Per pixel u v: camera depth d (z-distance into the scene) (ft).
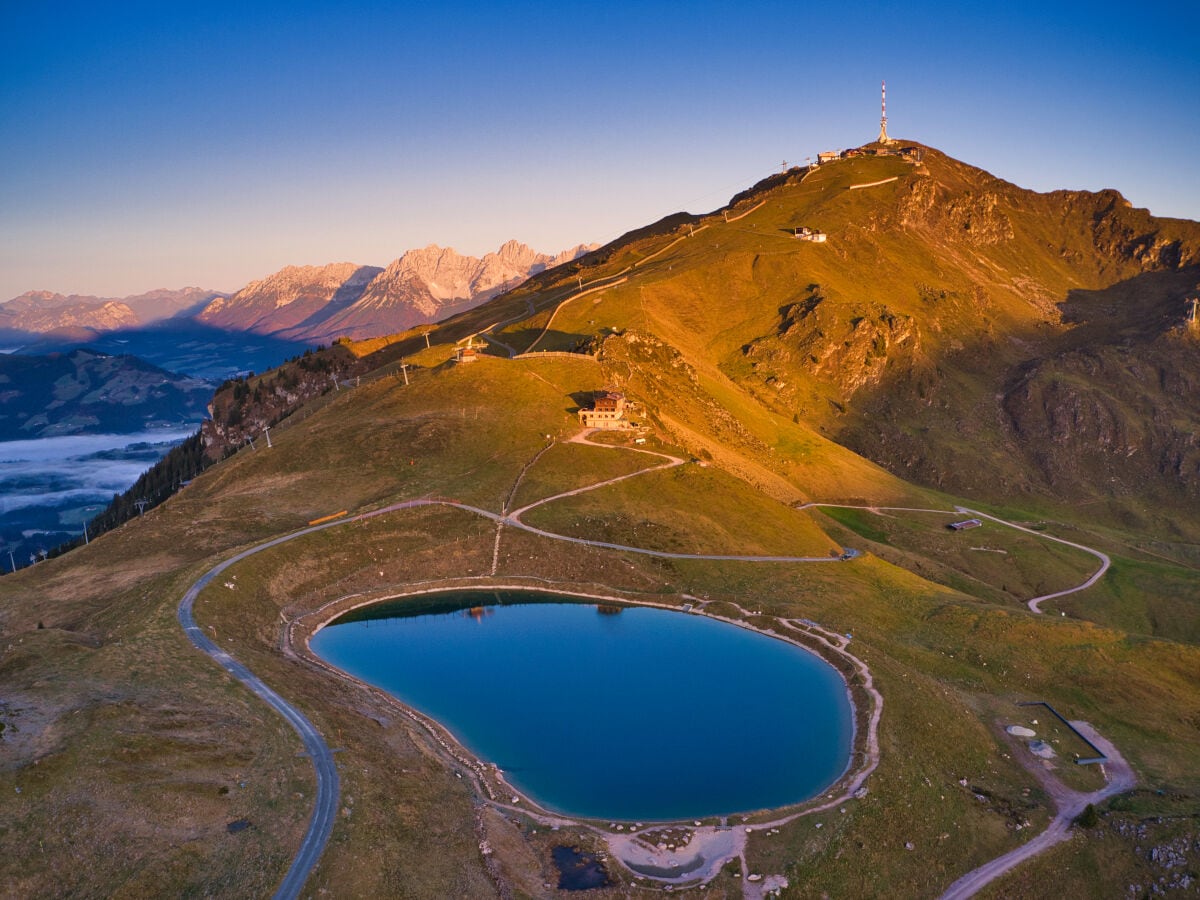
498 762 391.45
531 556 628.69
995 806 392.27
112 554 597.52
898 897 325.83
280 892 258.57
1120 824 387.75
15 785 274.36
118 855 261.24
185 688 365.81
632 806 360.89
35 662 373.20
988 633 588.50
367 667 484.74
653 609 585.22
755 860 324.39
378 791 316.19
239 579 524.11
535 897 287.48
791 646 532.73
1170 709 508.53
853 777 385.09
